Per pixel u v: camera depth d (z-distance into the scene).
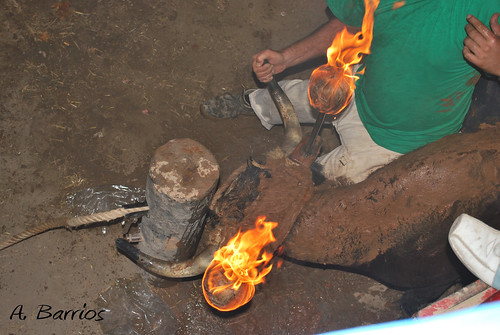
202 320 2.10
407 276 1.96
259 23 2.50
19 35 2.29
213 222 1.75
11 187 2.12
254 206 1.75
